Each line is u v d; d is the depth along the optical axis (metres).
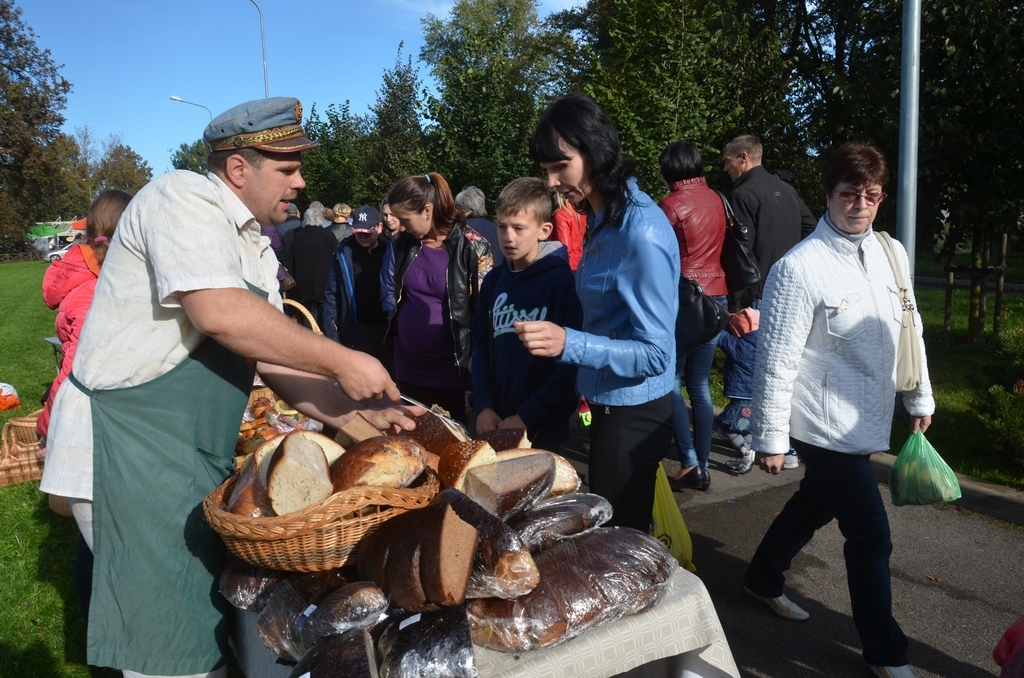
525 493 1.69
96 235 3.84
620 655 1.63
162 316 1.88
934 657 3.01
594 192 2.38
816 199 9.91
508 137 10.12
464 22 35.22
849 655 3.04
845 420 2.64
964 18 6.78
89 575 2.96
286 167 2.00
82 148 74.31
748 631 3.22
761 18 17.00
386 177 19.89
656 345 2.29
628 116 6.76
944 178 7.58
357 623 1.48
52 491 1.95
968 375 6.02
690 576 1.80
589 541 1.71
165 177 1.87
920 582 3.57
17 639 3.37
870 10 7.47
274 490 1.60
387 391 1.86
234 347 1.79
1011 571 3.65
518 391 2.98
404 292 4.16
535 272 2.98
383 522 1.61
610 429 2.46
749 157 5.24
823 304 2.64
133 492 1.90
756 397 2.77
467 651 1.43
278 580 1.74
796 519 3.21
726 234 4.63
